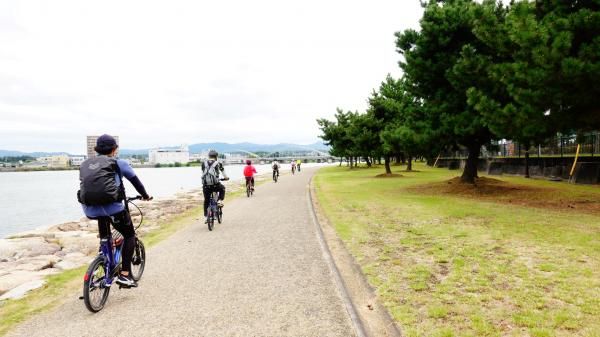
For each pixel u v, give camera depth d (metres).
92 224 15.19
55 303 5.07
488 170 31.80
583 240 7.12
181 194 27.39
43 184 83.31
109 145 4.81
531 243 7.04
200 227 10.92
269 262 6.68
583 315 3.94
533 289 4.73
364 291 5.07
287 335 3.86
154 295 5.19
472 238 7.65
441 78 16.67
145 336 3.95
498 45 12.95
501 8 15.96
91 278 4.58
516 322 3.83
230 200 18.47
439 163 49.03
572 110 10.73
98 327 4.23
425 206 12.53
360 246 7.42
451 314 4.08
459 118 15.39
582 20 9.61
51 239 10.62
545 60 9.62
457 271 5.57
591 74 9.09
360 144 35.47
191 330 4.05
